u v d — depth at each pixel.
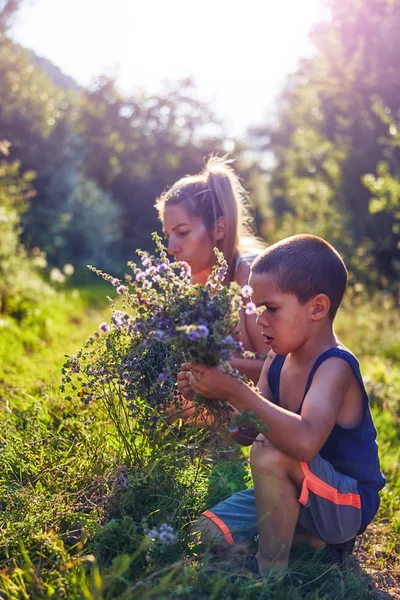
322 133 15.27
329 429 1.96
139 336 2.18
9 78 17.59
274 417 1.88
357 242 13.72
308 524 2.09
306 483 1.97
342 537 2.12
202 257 3.15
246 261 3.05
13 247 8.27
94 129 31.16
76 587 1.71
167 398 2.24
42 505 2.11
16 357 4.57
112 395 2.30
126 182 31.03
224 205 3.16
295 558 2.13
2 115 17.95
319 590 1.94
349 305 9.70
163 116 33.84
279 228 17.84
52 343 5.73
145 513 2.10
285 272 2.06
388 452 3.57
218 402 2.07
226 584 1.82
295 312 2.08
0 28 16.67
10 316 6.37
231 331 1.92
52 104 19.23
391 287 11.64
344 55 13.84
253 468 1.99
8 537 1.99
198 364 1.90
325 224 14.21
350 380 2.06
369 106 13.61
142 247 29.44
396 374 5.46
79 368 2.26
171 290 2.02
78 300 9.48
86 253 20.53
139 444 2.37
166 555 1.92
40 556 1.93
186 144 34.72
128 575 1.77
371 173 13.92
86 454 2.33
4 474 2.35
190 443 2.27
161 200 3.33
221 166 3.31
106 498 2.08
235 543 2.10
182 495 2.18
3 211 8.10
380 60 13.19
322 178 15.33
